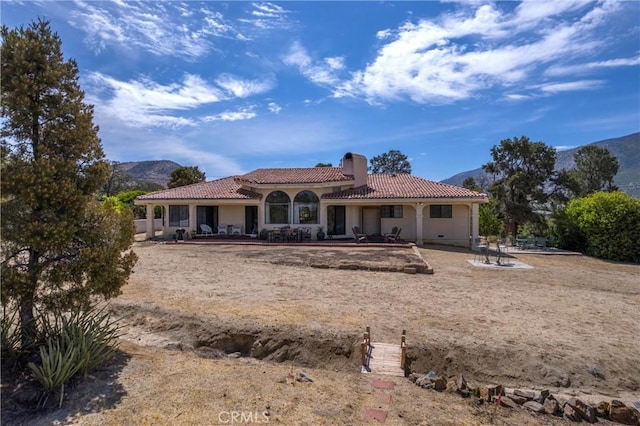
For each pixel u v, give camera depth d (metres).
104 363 6.82
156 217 47.75
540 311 11.49
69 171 6.61
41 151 6.54
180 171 59.12
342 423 5.46
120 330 9.55
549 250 28.08
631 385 7.41
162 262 19.58
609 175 64.25
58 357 5.76
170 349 8.45
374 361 7.96
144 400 5.71
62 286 6.75
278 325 9.51
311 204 31.53
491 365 7.97
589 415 6.31
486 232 36.06
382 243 28.16
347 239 31.16
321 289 13.84
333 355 8.59
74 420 5.11
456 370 7.95
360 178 33.72
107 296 7.18
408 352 8.40
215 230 34.72
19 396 5.52
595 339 9.12
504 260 22.48
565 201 40.75
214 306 11.10
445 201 28.30
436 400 6.54
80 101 7.06
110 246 7.02
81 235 6.90
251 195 32.19
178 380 6.46
